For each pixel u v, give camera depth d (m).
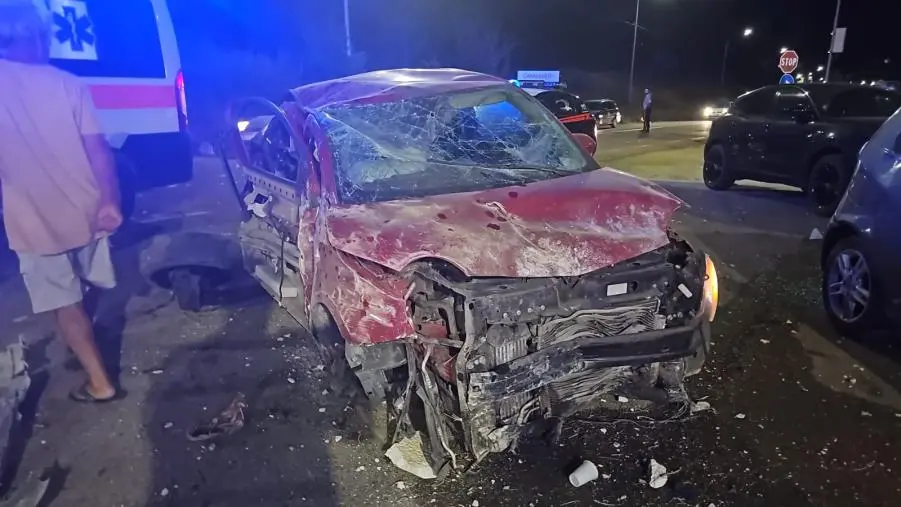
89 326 3.57
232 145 5.24
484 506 2.78
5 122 3.04
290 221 4.05
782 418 3.38
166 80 6.11
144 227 6.62
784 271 5.57
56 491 2.94
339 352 3.32
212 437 3.31
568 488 2.88
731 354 4.06
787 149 8.14
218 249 6.03
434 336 2.83
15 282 5.17
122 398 3.69
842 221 4.29
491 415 2.82
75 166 3.23
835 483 2.89
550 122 4.32
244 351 4.23
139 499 2.90
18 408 3.38
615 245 2.97
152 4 5.93
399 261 2.75
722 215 7.73
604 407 3.45
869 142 4.29
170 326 4.60
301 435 3.32
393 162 3.73
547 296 2.83
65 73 3.26
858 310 4.18
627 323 3.05
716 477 2.93
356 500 2.85
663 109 39.41
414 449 3.08
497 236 2.91
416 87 4.32
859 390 3.63
